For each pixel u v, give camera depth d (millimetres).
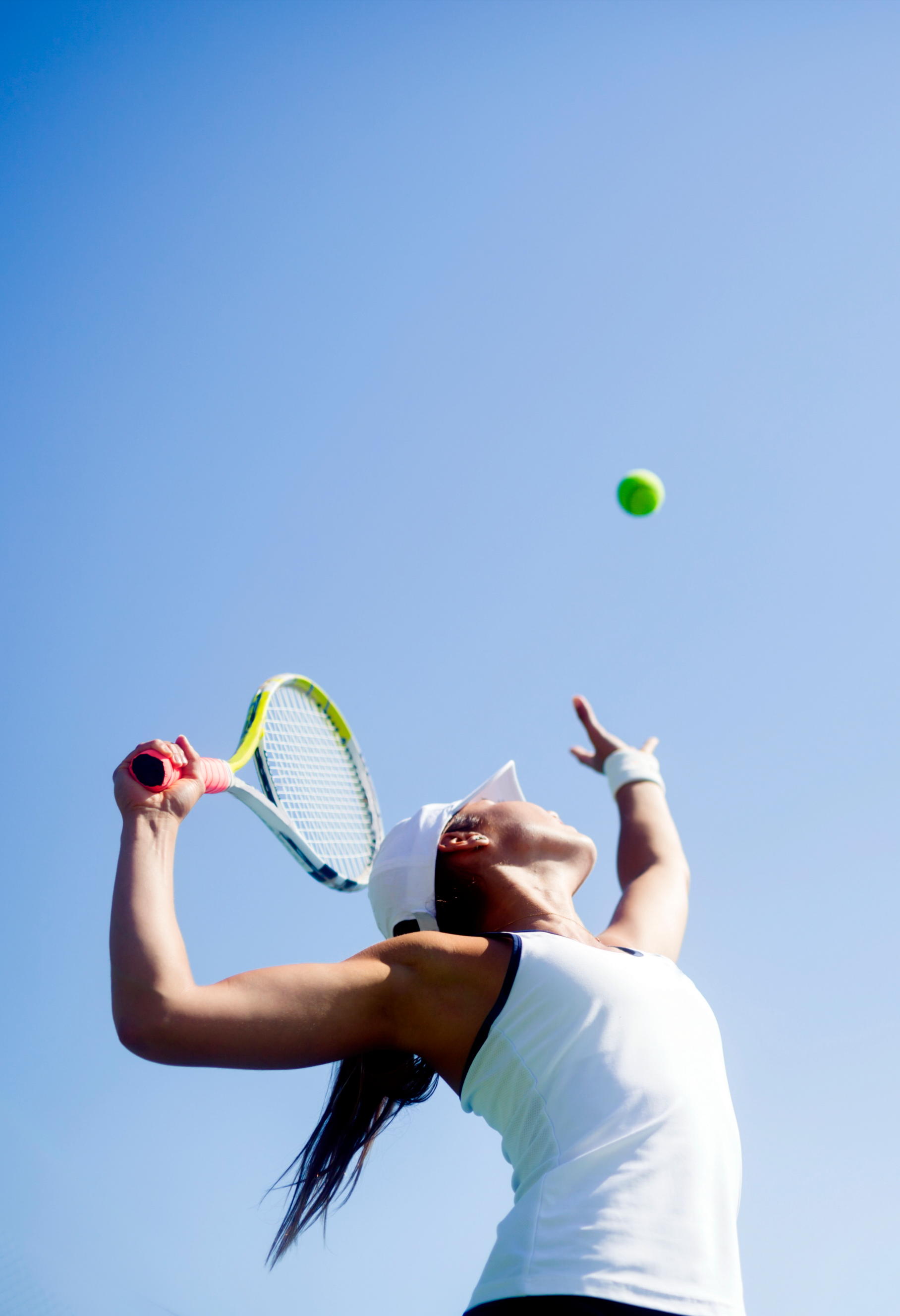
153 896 3061
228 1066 2955
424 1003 3227
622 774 5375
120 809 3260
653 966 3594
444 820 4195
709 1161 3119
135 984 2871
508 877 4074
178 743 3439
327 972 3104
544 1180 3000
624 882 4852
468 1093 3301
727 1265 2998
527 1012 3236
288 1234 3740
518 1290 2830
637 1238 2867
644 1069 3172
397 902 4094
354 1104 3811
